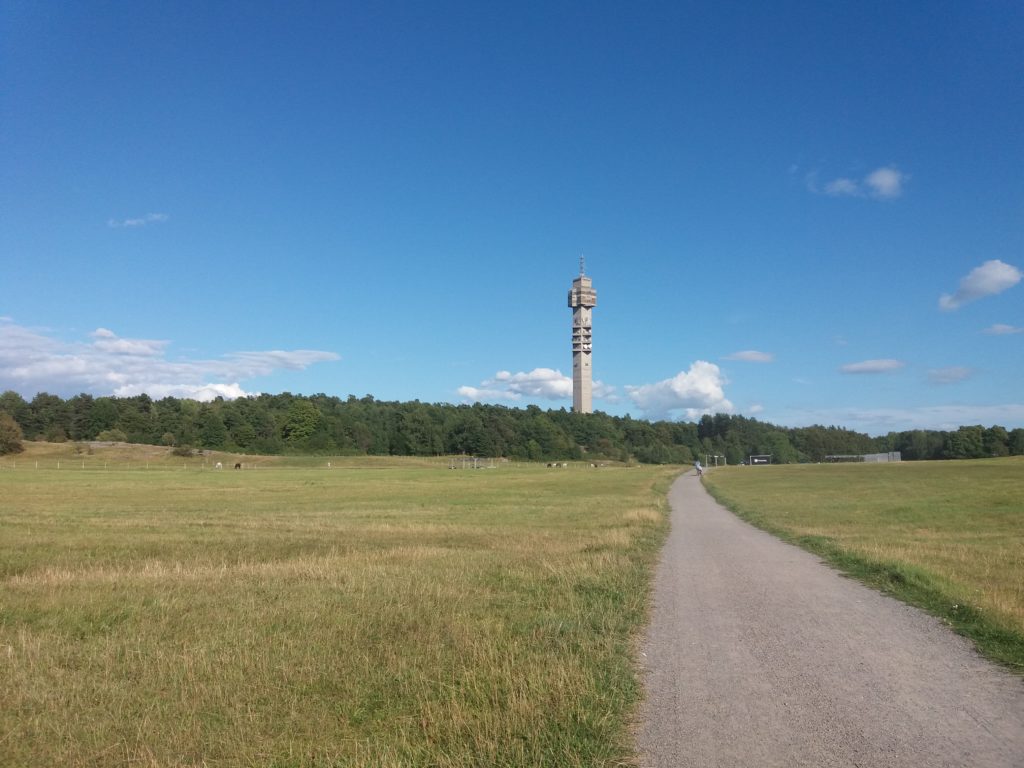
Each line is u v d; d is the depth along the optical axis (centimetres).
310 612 1052
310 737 602
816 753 559
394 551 1894
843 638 941
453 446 16450
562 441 17312
